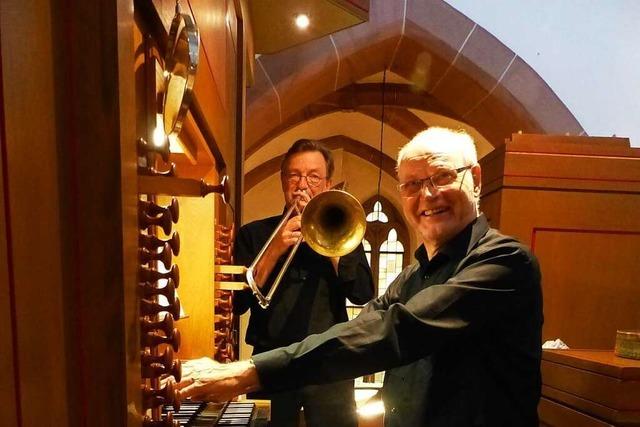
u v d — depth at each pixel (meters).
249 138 3.41
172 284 0.60
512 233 1.42
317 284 1.57
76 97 0.44
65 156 0.43
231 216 1.82
